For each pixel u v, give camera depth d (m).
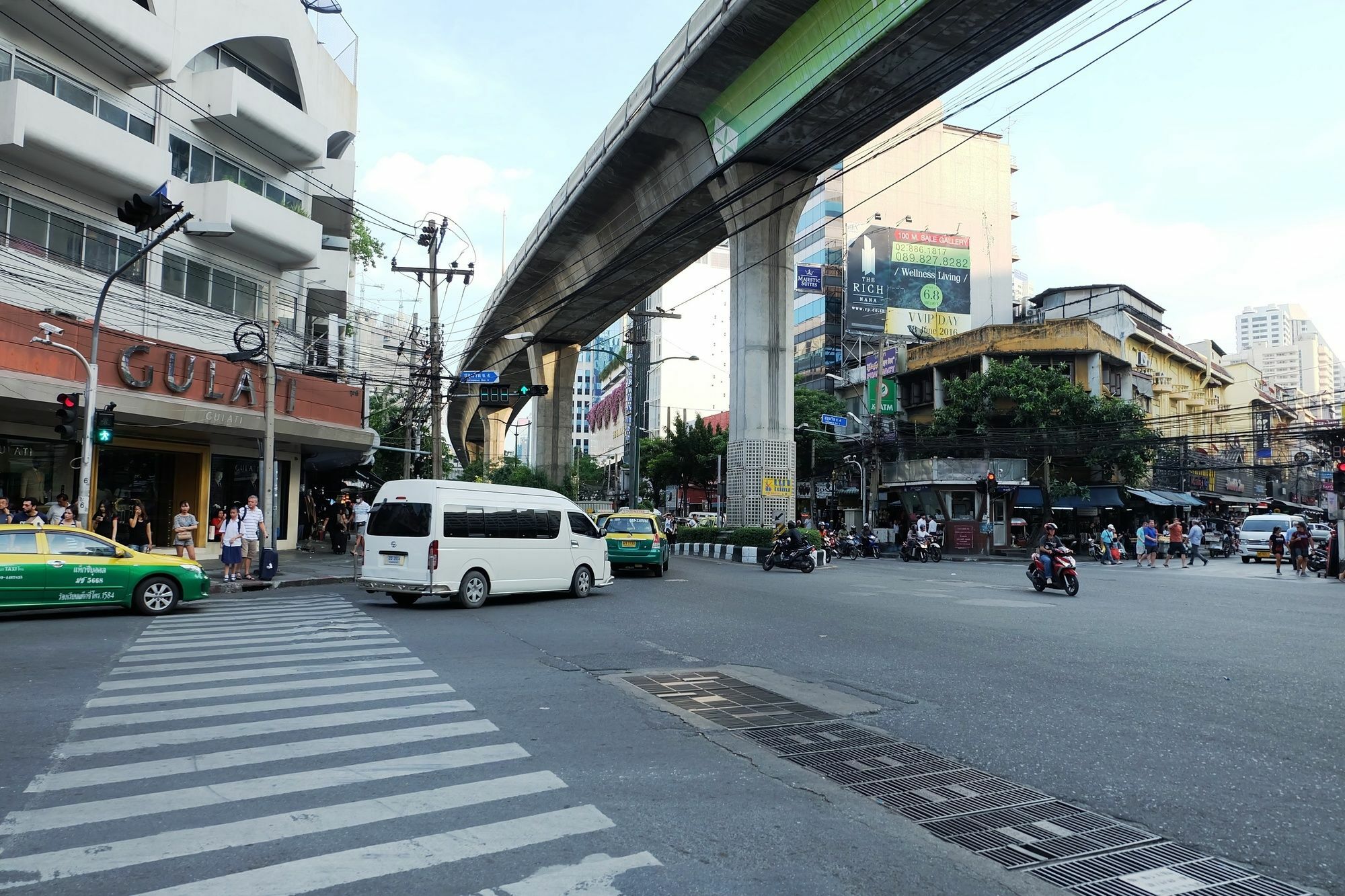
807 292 68.38
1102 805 4.94
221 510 25.09
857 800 4.98
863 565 30.09
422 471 42.72
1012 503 40.97
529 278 47.66
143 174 20.44
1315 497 74.06
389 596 16.66
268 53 26.28
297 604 15.09
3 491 19.89
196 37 23.03
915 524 35.25
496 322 56.19
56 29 19.31
